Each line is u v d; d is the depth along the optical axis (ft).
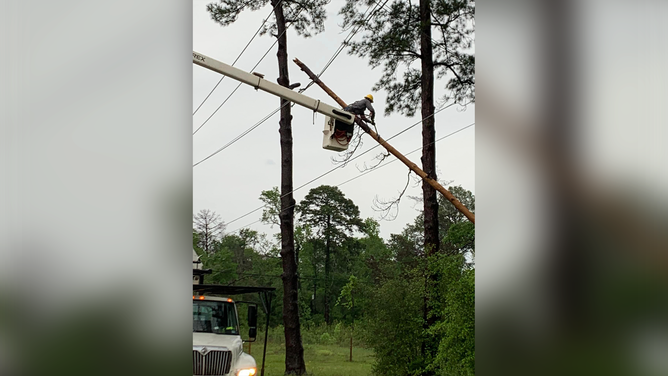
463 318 40.42
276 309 203.00
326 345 147.74
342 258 241.76
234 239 219.20
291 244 75.10
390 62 63.21
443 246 97.09
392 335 53.11
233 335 42.96
